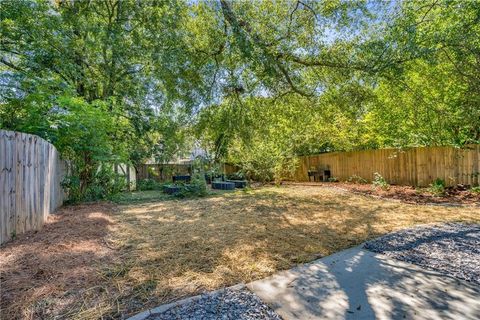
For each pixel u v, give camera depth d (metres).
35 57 6.77
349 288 2.12
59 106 5.39
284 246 3.11
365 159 9.83
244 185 10.66
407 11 5.13
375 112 9.51
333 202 6.34
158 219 4.53
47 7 6.85
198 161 11.45
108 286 2.09
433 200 6.08
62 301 1.85
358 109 6.95
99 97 8.95
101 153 6.17
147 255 2.77
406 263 2.62
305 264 2.61
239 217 4.71
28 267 2.28
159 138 11.95
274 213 5.07
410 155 8.23
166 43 5.80
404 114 8.76
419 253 2.86
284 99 7.42
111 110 8.02
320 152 12.27
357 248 3.07
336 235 3.56
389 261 2.67
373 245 3.13
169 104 7.34
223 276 2.32
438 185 6.85
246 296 1.99
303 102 7.45
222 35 5.58
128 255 2.75
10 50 6.95
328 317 1.73
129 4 7.59
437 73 7.25
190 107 6.36
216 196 7.85
